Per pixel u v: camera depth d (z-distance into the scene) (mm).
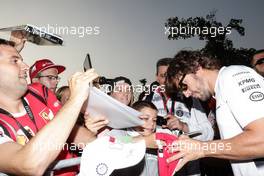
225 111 1434
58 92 2723
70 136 1509
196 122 2553
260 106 1305
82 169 1279
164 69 2887
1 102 1366
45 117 1451
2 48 1368
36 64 3057
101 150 1303
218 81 1474
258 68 2525
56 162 1327
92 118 1534
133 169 1698
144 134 1932
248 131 1312
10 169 1121
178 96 2584
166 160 1517
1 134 1206
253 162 1445
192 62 1543
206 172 2980
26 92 1483
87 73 1220
